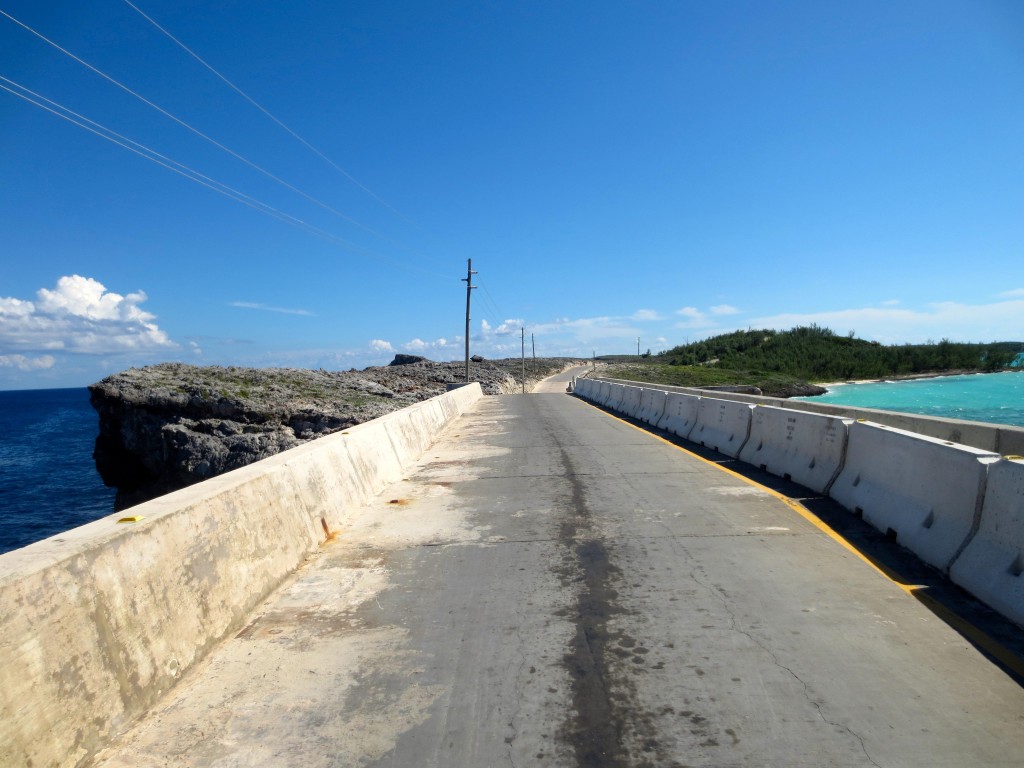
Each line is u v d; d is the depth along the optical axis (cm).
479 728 346
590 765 312
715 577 565
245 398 3728
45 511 3706
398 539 717
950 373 13100
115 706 340
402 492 980
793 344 14050
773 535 691
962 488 572
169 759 321
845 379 12019
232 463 3447
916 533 623
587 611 499
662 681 389
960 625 459
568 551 655
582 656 425
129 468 3731
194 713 362
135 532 397
